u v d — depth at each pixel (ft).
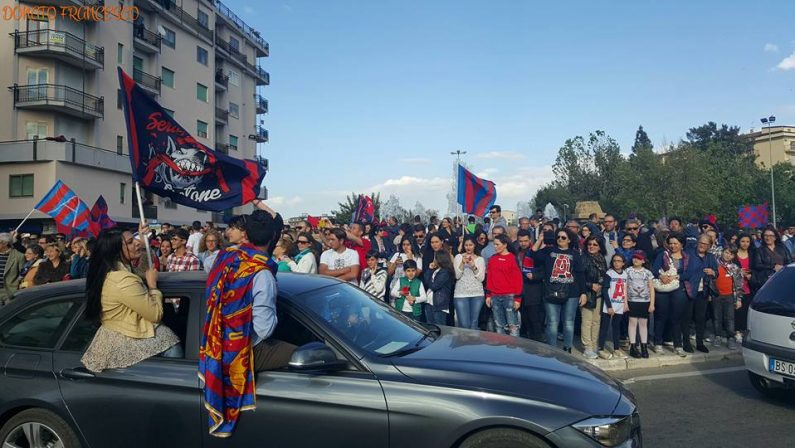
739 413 18.58
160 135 17.44
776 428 17.07
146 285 12.45
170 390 11.25
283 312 11.90
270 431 10.70
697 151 147.84
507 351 12.52
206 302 11.59
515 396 10.22
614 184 221.25
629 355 26.61
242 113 176.24
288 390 10.75
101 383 11.64
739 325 29.45
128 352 11.65
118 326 11.84
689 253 27.12
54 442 12.00
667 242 27.17
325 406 10.57
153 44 125.08
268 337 11.56
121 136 117.29
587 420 10.01
